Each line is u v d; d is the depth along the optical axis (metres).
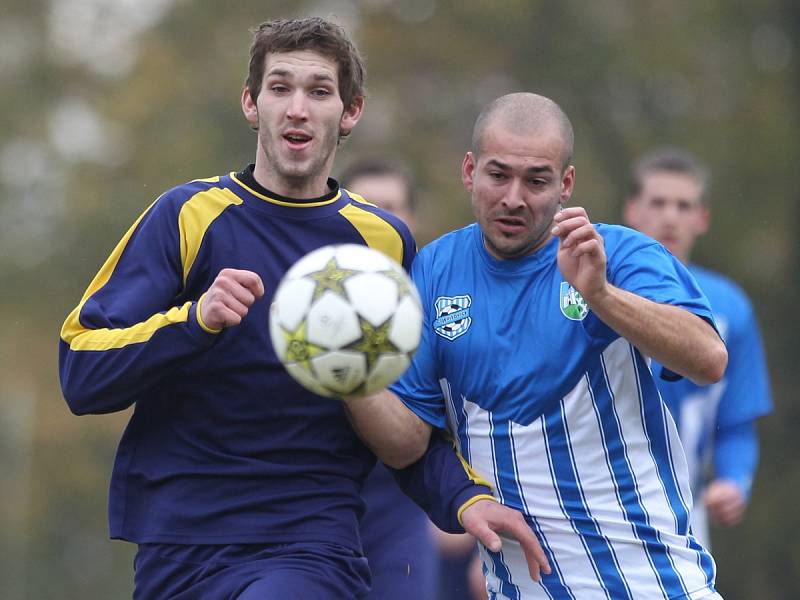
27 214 112.56
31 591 101.81
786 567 84.31
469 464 21.30
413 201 32.44
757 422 89.31
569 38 100.75
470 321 20.97
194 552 20.88
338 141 22.48
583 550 20.73
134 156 104.25
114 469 21.55
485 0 100.50
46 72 115.94
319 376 18.53
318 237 21.55
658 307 19.33
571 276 19.00
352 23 103.12
